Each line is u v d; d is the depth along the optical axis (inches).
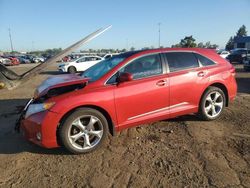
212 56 257.9
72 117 191.6
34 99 211.3
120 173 170.2
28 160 192.5
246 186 151.6
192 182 157.2
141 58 221.8
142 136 227.5
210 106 254.2
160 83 222.5
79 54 2374.5
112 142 216.8
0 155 201.8
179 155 191.0
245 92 424.5
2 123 279.7
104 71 215.3
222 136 222.7
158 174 167.5
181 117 270.5
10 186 160.7
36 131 192.4
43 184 161.5
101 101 199.9
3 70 330.6
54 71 1179.9
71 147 193.9
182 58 239.9
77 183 161.0
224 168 171.3
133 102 211.9
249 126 245.6
